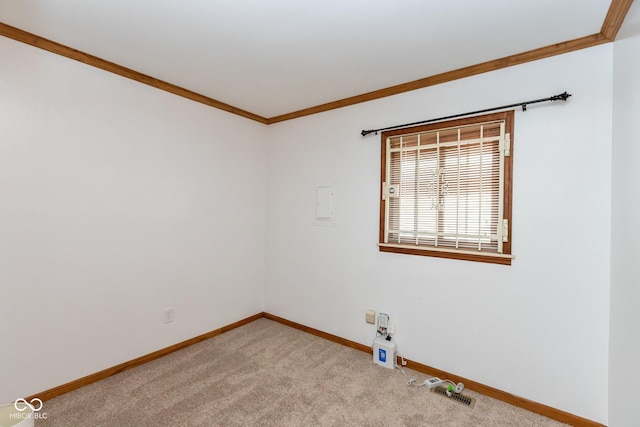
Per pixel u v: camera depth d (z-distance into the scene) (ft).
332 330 9.96
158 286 8.59
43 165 6.52
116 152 7.66
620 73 5.36
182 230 9.14
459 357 7.55
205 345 9.44
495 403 6.84
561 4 5.09
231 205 10.62
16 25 5.92
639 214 4.47
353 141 9.50
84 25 5.90
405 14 5.42
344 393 7.08
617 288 5.39
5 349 6.09
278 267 11.54
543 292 6.52
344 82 8.39
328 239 10.09
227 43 6.49
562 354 6.32
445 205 7.86
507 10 5.29
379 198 8.93
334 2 5.12
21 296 6.27
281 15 5.50
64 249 6.84
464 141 7.55
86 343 7.20
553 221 6.41
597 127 5.97
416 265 8.23
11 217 6.14
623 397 5.02
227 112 10.40
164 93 8.62
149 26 5.91
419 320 8.17
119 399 6.69
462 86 7.53
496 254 6.95
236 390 7.13
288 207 11.25
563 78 6.31
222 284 10.37
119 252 7.76
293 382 7.49
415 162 8.34
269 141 11.91
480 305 7.27
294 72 7.82
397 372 8.05
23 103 6.24
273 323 11.37
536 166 6.59
